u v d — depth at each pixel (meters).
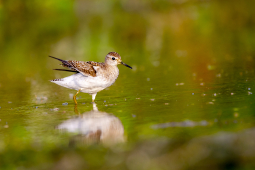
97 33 35.50
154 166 7.81
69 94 15.21
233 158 7.61
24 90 16.47
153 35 33.75
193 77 17.30
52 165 8.23
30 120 11.45
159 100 13.11
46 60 25.28
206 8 45.16
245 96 12.81
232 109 11.14
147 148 8.48
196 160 7.79
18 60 25.73
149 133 9.44
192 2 48.16
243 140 8.00
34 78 19.59
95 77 13.07
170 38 32.00
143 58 24.30
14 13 41.38
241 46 26.59
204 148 8.07
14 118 11.73
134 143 8.91
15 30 37.62
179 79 17.03
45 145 9.23
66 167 8.06
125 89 15.48
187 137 8.83
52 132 10.17
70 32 36.44
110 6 47.50
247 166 7.32
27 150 8.99
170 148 8.33
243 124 9.49
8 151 8.98
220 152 7.86
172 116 10.88
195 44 28.64
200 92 13.98
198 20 39.59
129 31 35.62
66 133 10.04
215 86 14.91
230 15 40.78
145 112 11.57
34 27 38.78
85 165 8.09
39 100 14.30
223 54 23.88
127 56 25.34
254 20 37.44
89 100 13.91
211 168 7.47
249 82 15.27
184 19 40.75
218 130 9.14
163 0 48.34
